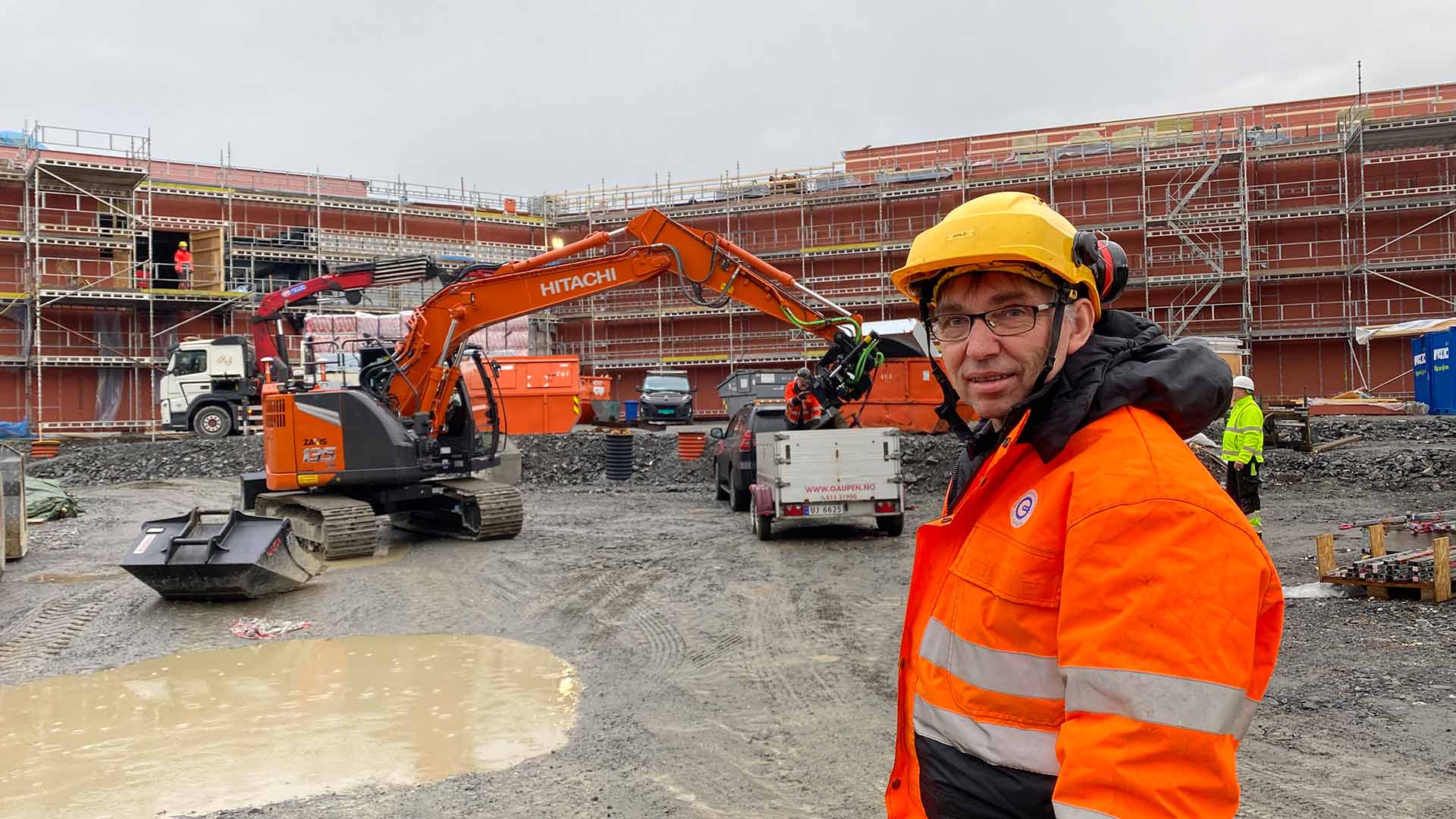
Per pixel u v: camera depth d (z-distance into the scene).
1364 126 37.88
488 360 14.20
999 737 1.56
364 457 12.66
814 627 7.93
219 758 5.14
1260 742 4.95
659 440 24.30
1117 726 1.33
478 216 52.81
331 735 5.50
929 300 1.79
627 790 4.64
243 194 46.56
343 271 15.46
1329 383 40.06
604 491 20.30
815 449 12.48
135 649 7.63
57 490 17.75
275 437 12.52
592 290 13.43
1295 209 40.09
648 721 5.66
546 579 10.29
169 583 9.10
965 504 1.75
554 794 4.61
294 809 4.48
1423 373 26.94
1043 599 1.53
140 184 40.47
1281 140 41.34
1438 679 5.84
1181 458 1.46
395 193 51.97
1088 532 1.42
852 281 48.19
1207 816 1.29
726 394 32.22
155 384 39.59
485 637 7.89
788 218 50.03
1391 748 4.80
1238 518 1.41
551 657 7.21
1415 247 39.41
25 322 37.78
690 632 7.86
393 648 7.55
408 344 13.38
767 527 12.75
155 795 4.66
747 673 6.64
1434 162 39.78
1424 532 8.69
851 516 12.52
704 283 13.18
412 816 4.39
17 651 7.61
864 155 51.31
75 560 12.41
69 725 5.77
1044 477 1.59
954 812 1.62
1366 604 7.83
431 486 13.84
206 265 41.91
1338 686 5.80
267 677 6.77
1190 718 1.30
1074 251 1.62
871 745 5.19
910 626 1.90
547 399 26.92
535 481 22.20
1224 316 41.66
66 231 37.91
